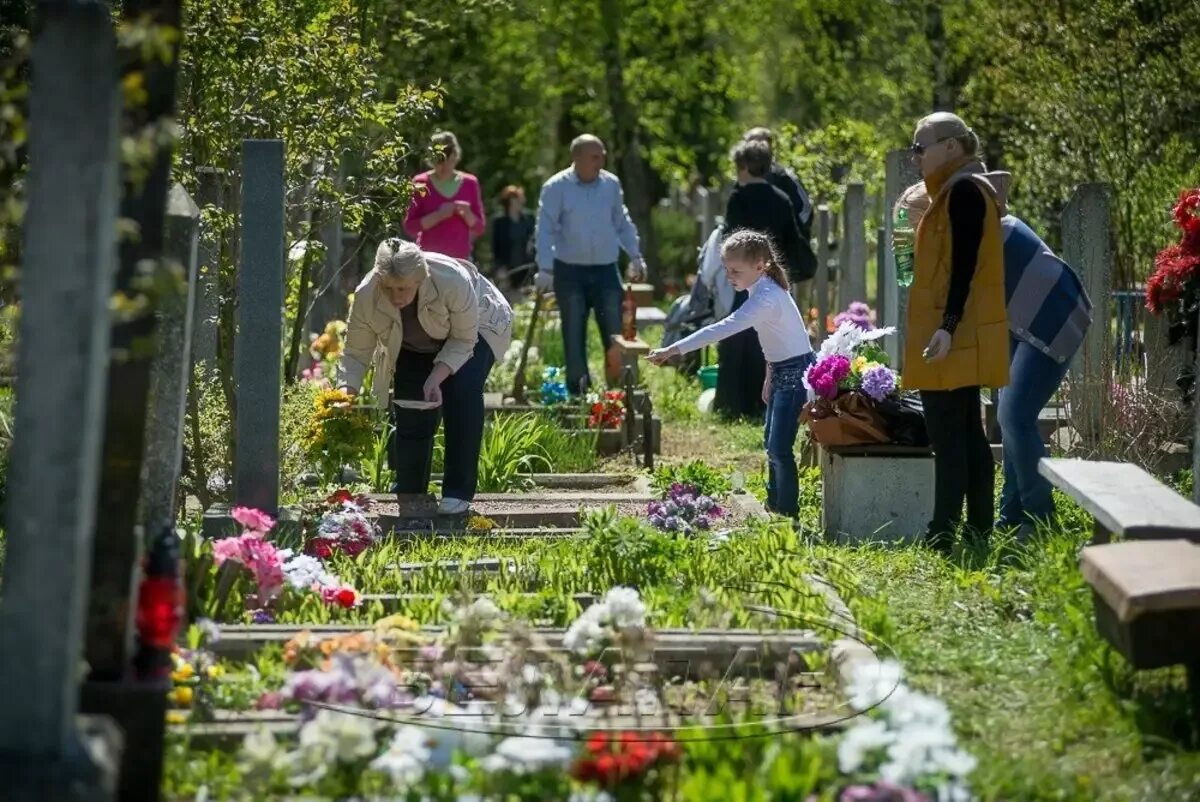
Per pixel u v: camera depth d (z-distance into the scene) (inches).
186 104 575.8
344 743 290.2
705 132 1761.8
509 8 962.7
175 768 295.3
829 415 526.0
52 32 235.9
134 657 291.0
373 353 539.8
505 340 545.0
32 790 231.1
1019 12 964.0
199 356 583.8
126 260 292.8
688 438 786.8
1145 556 329.4
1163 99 862.5
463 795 281.4
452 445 537.0
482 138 1752.0
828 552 471.5
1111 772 308.7
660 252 1732.3
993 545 470.3
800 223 794.8
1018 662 365.1
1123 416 577.6
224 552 388.5
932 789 285.0
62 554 237.0
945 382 472.4
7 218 282.0
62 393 237.0
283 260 472.4
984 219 467.2
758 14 1557.6
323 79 613.9
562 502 567.5
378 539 478.9
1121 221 848.9
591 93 1705.2
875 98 1305.4
